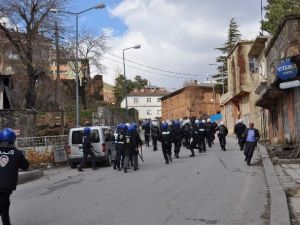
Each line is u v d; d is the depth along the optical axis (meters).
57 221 9.63
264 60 39.31
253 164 19.17
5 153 8.34
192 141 25.11
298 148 20.11
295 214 9.11
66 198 12.70
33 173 18.53
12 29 35.47
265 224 8.62
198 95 95.25
